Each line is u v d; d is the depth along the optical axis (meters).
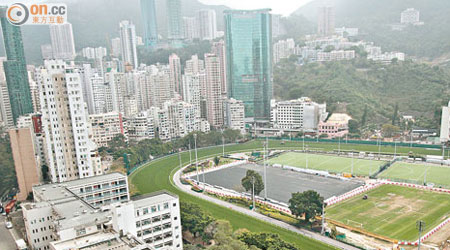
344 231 122.00
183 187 185.00
